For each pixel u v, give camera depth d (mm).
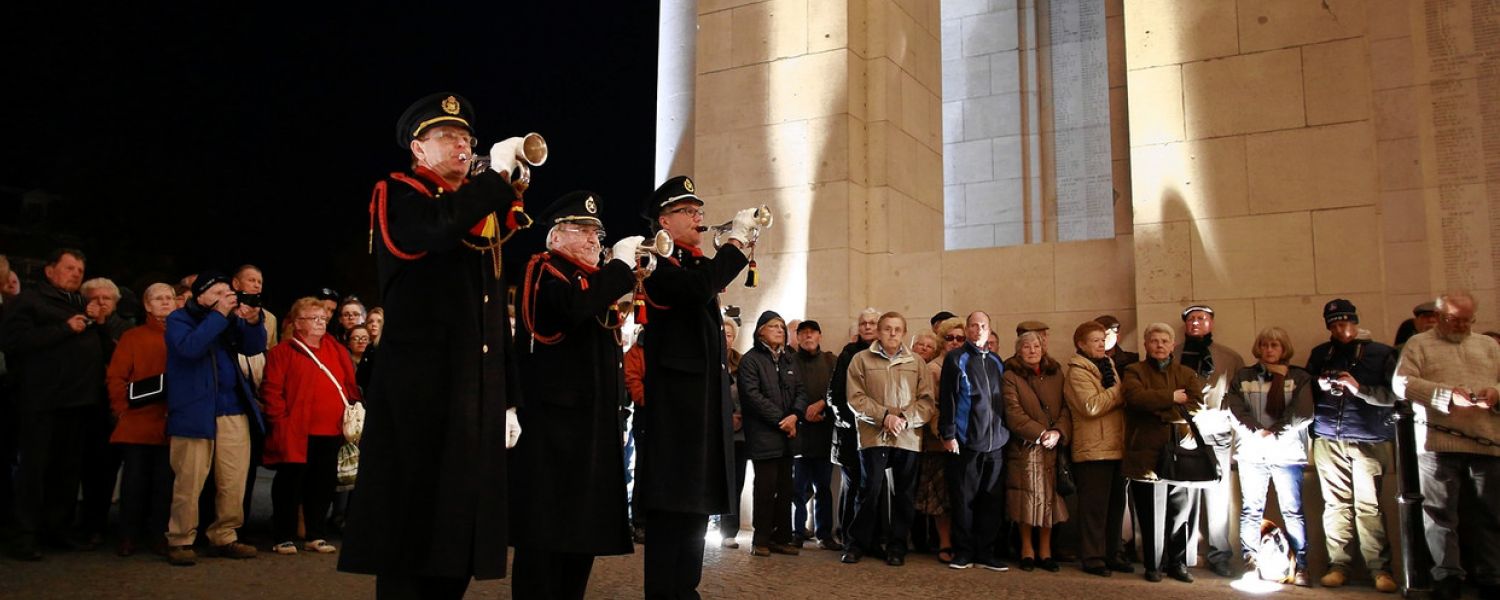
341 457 7527
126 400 6785
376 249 3332
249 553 6906
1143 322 8320
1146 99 8500
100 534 7445
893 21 10117
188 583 5883
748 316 9844
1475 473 6402
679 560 4645
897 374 7746
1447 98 7684
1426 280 7582
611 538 4129
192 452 6566
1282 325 7863
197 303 6621
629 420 8727
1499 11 7602
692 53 11336
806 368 8641
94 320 6879
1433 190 7652
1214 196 8195
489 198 3051
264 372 7445
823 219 9617
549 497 4051
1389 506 7164
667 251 4312
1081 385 7391
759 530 7938
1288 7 8109
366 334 8234
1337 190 7836
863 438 7723
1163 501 7172
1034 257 9305
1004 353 9312
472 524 3154
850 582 6770
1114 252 9008
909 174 10219
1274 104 8078
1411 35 7809
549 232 4480
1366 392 6922
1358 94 7844
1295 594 6711
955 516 7586
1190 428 7047
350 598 5594
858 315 9562
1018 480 7547
